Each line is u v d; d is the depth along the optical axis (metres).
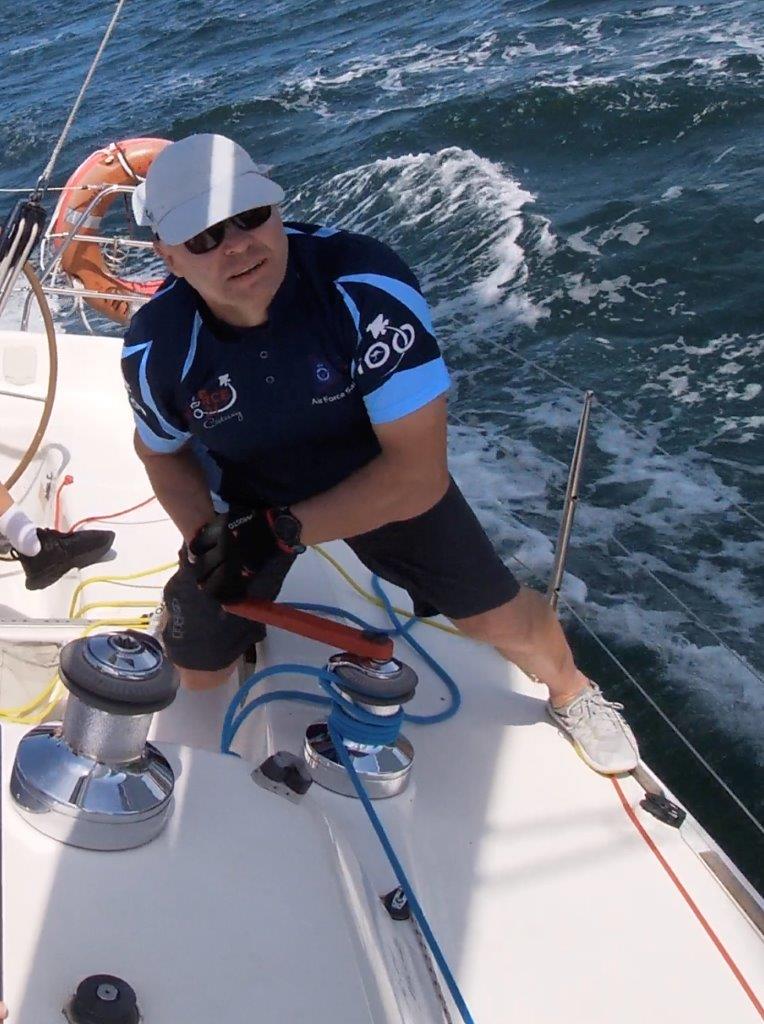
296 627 1.77
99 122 12.94
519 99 9.38
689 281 6.63
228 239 1.60
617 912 1.80
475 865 1.86
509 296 6.83
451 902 1.78
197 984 1.18
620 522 4.44
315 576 2.63
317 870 1.39
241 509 1.82
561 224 7.49
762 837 3.12
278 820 1.44
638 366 5.87
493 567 2.05
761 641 3.78
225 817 1.42
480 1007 1.61
